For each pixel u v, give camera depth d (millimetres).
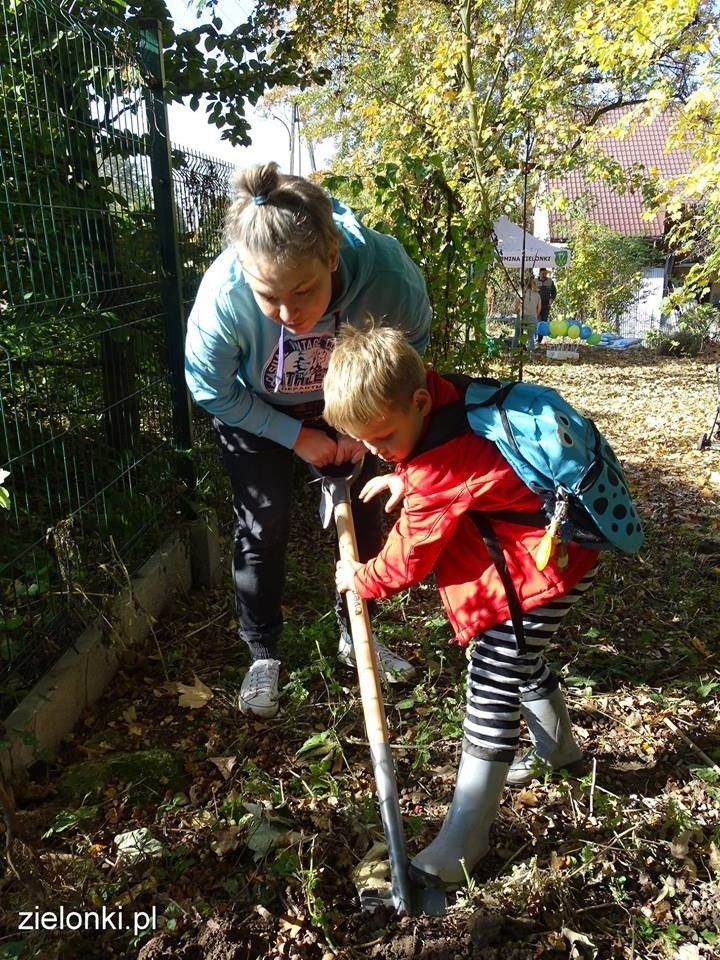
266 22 6465
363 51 10516
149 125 3670
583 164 10234
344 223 2268
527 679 1997
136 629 3176
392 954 1784
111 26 3561
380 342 1847
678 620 3461
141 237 3613
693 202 7859
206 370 2373
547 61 7930
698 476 6176
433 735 2607
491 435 1835
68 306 2988
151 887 1984
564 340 18312
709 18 6277
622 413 9086
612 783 2385
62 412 3025
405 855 1892
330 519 2666
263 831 2152
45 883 1919
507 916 1866
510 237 13375
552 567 1895
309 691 2912
